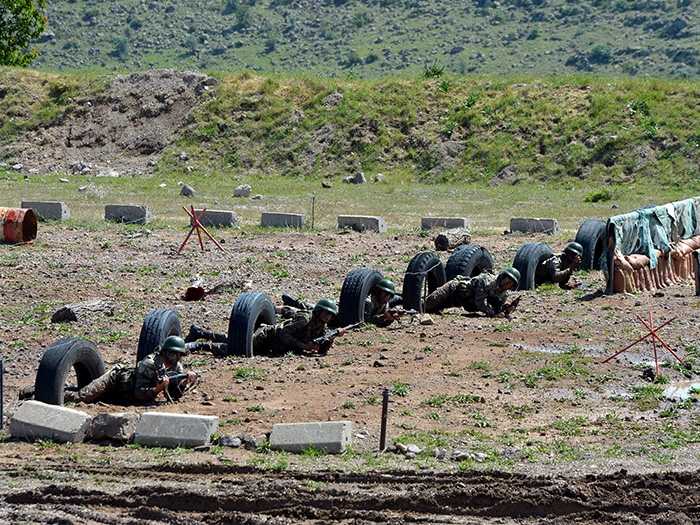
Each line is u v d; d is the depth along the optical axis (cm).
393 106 13100
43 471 2316
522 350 3725
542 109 12519
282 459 2414
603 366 3450
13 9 16188
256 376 3256
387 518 2073
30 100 13775
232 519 2061
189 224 7519
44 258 5800
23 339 3828
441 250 6494
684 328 4116
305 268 5691
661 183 11012
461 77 13875
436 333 4038
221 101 13525
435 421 2797
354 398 3002
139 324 4156
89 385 2930
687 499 2183
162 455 2459
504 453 2495
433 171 12112
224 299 4781
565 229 7775
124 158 12900
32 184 10888
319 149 12638
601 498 2183
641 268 5091
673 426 2792
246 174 12431
